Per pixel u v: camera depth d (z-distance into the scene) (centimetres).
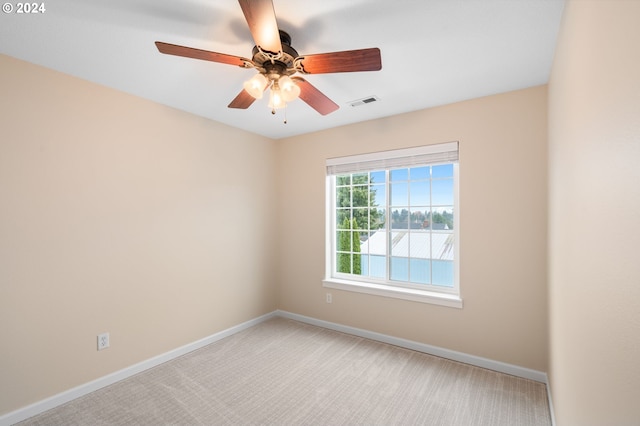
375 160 319
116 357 239
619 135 69
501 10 150
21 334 194
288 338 321
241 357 278
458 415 196
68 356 214
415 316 291
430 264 301
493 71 214
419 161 291
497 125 253
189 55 152
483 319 258
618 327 71
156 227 267
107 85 235
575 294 121
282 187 395
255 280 365
